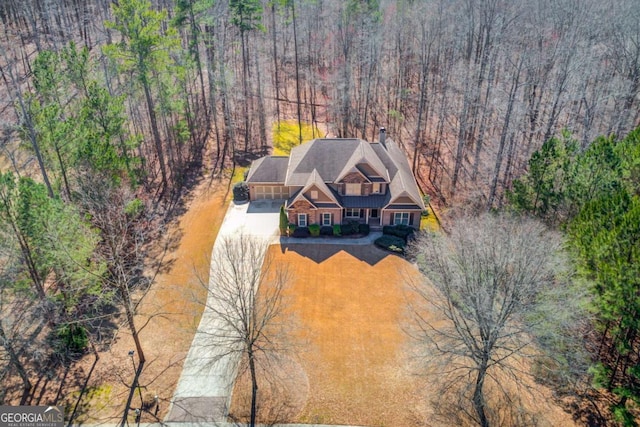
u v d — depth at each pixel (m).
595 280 23.72
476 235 28.09
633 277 21.36
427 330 28.61
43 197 26.66
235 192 45.72
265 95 68.56
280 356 28.47
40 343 28.31
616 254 23.05
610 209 25.73
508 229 26.69
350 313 32.28
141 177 45.22
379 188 42.16
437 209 45.38
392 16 76.69
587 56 46.03
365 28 59.84
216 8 62.44
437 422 24.92
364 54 60.97
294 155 46.22
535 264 23.59
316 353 29.09
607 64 56.28
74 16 73.50
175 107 45.72
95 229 30.20
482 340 24.81
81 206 32.56
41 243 26.61
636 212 23.03
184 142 54.06
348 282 35.22
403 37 68.69
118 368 28.39
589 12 52.19
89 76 44.44
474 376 27.11
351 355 28.97
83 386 27.12
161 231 41.00
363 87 62.91
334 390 26.73
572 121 49.06
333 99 63.22
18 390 26.77
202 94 57.88
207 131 58.41
